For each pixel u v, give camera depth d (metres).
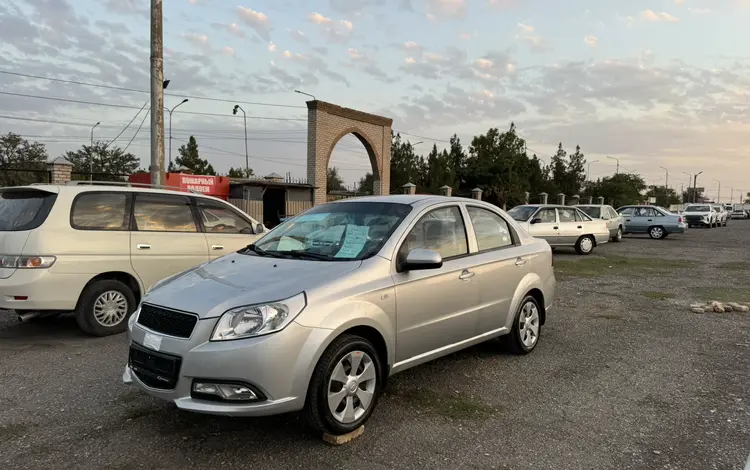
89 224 5.92
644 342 6.02
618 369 5.03
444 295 4.25
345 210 4.62
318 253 4.08
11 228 5.63
